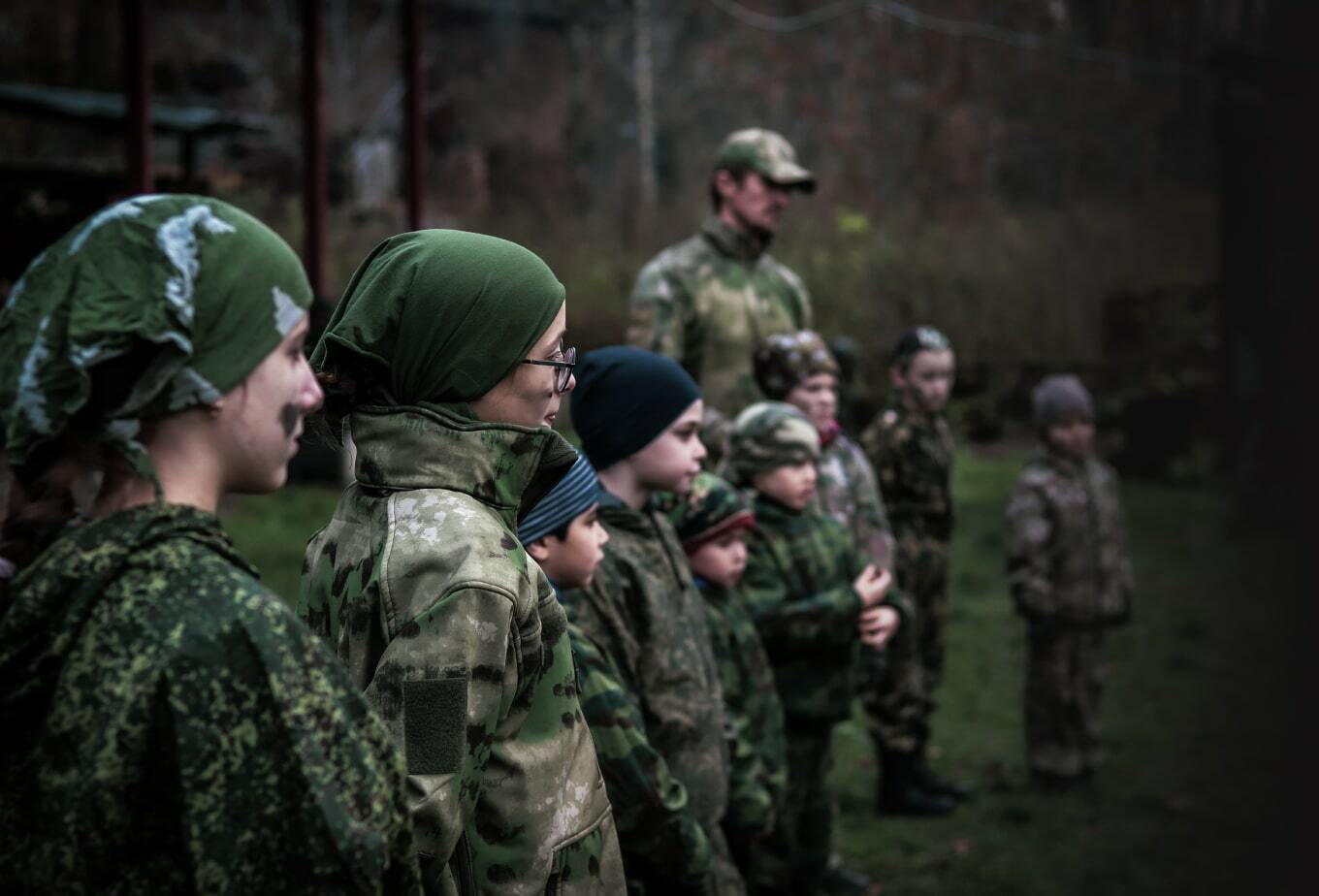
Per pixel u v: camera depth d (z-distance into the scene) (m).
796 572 3.54
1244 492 10.66
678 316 4.40
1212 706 6.44
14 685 1.14
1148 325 15.86
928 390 5.13
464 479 1.58
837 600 3.47
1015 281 17.14
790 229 18.09
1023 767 5.61
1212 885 4.32
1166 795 5.21
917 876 4.43
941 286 16.86
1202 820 4.92
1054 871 4.46
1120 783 5.38
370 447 1.60
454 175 19.22
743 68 23.39
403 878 1.25
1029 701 5.33
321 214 8.98
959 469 13.39
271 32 18.44
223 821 1.13
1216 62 12.53
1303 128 11.95
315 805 1.15
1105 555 5.26
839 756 5.81
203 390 1.21
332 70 19.00
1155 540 10.84
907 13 21.33
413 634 1.47
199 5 18.03
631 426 2.63
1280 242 12.04
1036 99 23.41
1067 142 23.39
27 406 1.17
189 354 1.20
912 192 21.33
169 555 1.17
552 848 1.59
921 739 5.16
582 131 23.67
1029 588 5.19
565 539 2.10
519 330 1.62
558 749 1.62
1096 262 18.00
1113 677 7.04
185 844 1.12
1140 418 13.92
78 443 1.20
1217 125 12.71
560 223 17.88
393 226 16.95
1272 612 8.26
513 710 1.58
